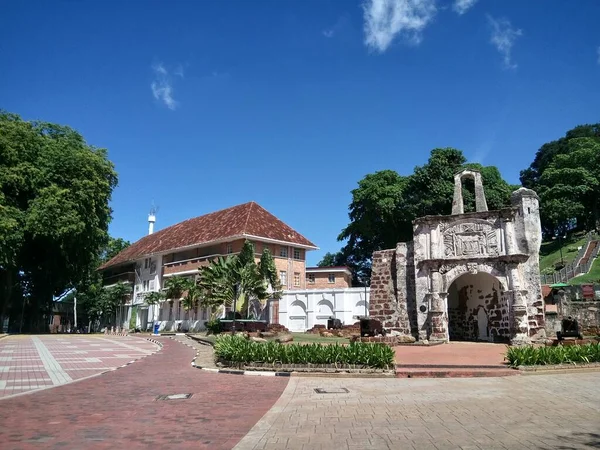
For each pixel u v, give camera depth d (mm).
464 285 27953
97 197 44719
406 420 8055
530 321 23672
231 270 33156
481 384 11945
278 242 46094
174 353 22234
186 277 47500
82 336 39625
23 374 14484
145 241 66312
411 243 27625
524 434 7016
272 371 14297
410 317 26609
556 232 76062
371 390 11250
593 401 9500
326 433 7230
